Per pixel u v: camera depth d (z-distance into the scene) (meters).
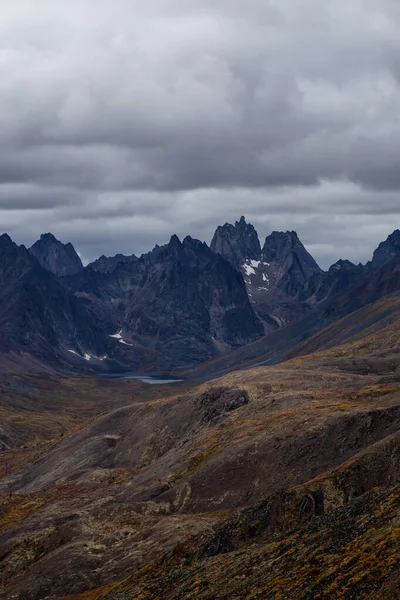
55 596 120.81
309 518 107.25
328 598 67.31
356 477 115.06
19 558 141.38
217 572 91.00
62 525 146.38
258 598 75.38
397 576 64.69
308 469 144.75
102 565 125.94
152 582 103.62
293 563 79.94
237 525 111.19
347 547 76.06
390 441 120.38
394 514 78.00
